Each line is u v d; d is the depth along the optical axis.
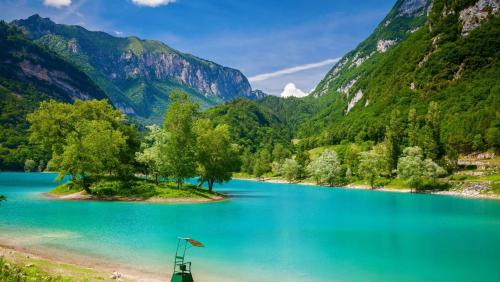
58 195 91.50
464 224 65.69
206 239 47.88
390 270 34.91
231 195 122.75
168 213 69.44
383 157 179.75
